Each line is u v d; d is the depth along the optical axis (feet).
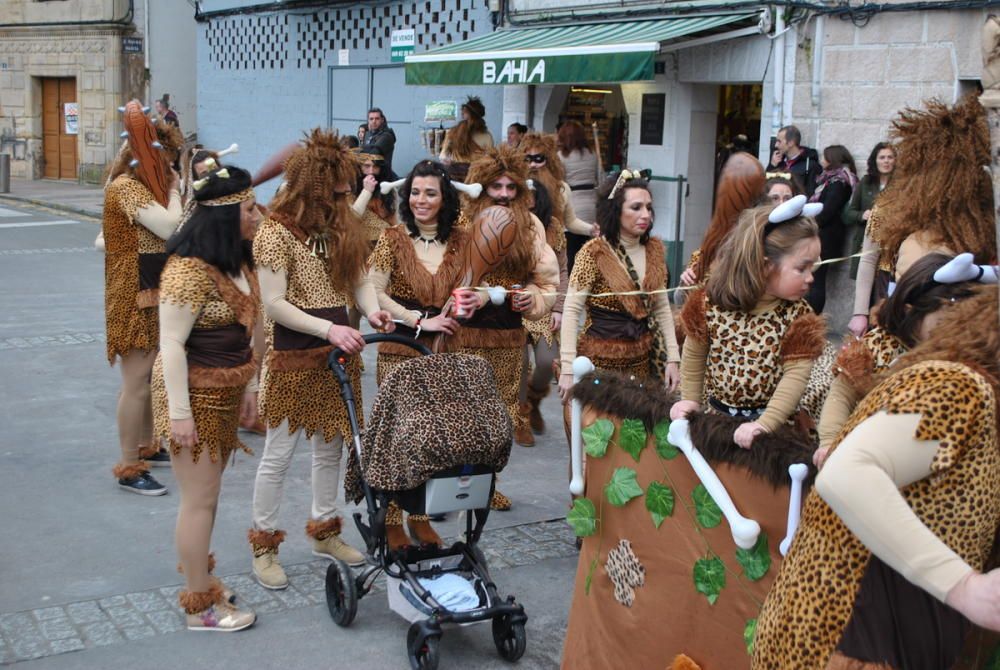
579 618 11.94
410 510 13.74
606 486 11.22
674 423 10.00
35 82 89.81
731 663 9.92
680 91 36.68
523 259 17.92
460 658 13.60
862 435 6.86
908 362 7.29
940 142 12.51
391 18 52.44
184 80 85.51
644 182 16.61
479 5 45.98
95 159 86.53
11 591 15.20
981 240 12.42
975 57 27.50
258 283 14.79
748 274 10.38
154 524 17.94
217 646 13.73
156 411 13.75
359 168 15.72
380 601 15.21
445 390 13.32
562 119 43.11
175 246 13.28
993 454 6.88
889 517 6.62
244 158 67.15
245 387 13.97
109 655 13.41
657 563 10.66
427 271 16.85
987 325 7.07
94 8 83.15
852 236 29.60
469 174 18.48
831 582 7.24
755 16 32.60
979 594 6.34
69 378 27.53
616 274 16.48
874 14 29.58
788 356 10.53
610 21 38.86
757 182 14.29
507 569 16.33
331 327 14.66
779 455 9.16
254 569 15.70
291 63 61.21
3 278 43.11
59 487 19.62
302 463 21.54
